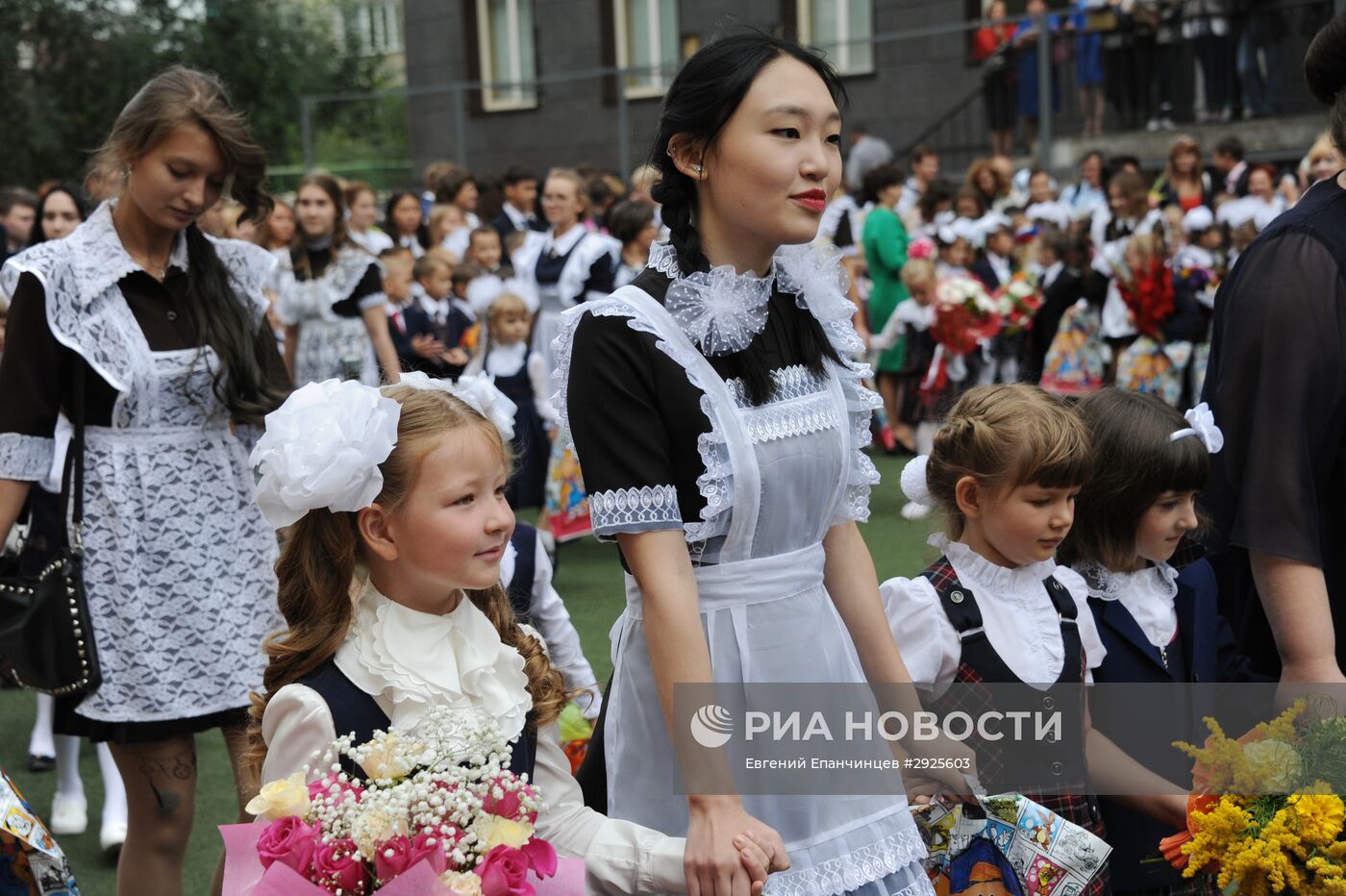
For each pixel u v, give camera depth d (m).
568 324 2.07
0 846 2.34
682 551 2.00
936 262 10.13
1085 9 13.91
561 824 2.06
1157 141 13.61
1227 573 2.78
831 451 2.12
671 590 1.97
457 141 18.23
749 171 1.99
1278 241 2.37
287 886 1.66
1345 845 2.05
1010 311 8.30
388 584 2.02
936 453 2.65
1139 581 2.76
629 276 7.87
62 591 2.98
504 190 11.12
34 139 20.02
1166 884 2.72
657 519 1.98
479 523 1.99
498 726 1.96
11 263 2.99
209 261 3.17
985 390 2.64
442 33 20.08
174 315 3.11
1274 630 2.35
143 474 3.05
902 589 2.57
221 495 3.14
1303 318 2.31
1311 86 2.48
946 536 2.70
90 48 20.97
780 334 2.13
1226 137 11.29
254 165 3.10
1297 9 12.74
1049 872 2.35
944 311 8.32
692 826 1.95
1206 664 2.76
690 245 2.07
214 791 4.36
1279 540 2.31
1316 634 2.29
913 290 9.02
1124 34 13.66
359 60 26.22
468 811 1.73
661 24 18.61
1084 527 2.74
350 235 6.32
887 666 2.28
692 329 2.01
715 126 2.00
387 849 1.66
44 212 6.82
